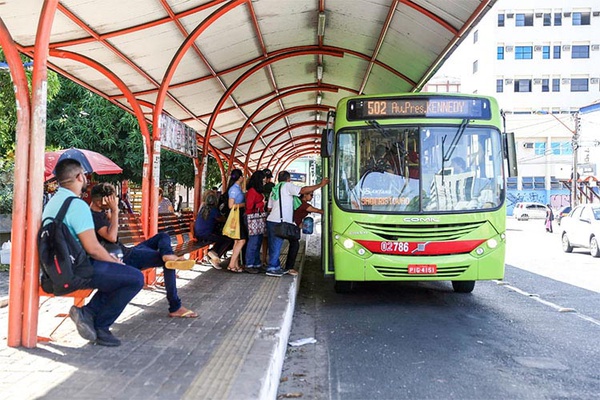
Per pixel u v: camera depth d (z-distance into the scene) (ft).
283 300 23.20
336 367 17.93
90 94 66.69
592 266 47.78
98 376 13.20
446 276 26.30
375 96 28.04
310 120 70.85
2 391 12.06
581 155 117.19
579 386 16.02
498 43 164.35
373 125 27.78
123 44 28.40
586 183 111.34
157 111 27.81
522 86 164.35
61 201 15.44
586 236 56.95
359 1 30.35
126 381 12.85
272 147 84.74
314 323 24.41
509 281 38.11
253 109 52.60
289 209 30.66
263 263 36.22
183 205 96.78
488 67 164.66
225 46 33.27
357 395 15.31
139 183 74.43
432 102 27.96
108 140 66.74
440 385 16.12
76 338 16.74
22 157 15.55
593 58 161.99
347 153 27.76
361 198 27.09
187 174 75.25
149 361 14.48
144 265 19.84
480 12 26.91
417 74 40.29
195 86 39.27
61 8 22.49
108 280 15.70
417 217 26.53
